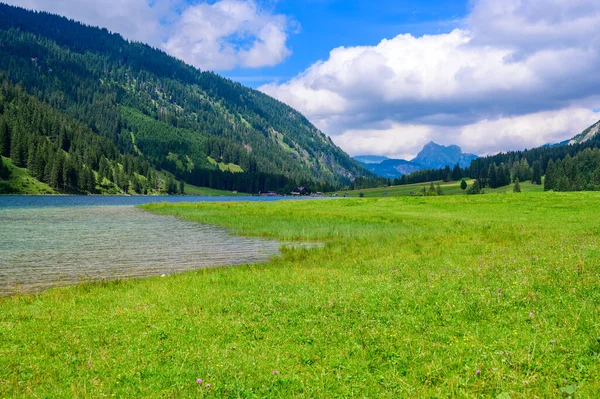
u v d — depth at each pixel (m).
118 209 81.50
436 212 54.78
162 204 90.44
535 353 7.64
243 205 80.69
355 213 56.03
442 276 14.95
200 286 16.02
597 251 16.81
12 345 9.59
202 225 49.16
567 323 8.89
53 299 14.86
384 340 8.91
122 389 7.20
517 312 9.99
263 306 12.20
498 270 15.08
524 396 6.24
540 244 22.12
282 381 7.30
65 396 7.01
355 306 11.49
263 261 25.84
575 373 6.80
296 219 50.97
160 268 23.75
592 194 61.78
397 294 12.54
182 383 7.34
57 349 9.23
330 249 28.02
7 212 70.81
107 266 24.27
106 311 12.38
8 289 18.58
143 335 9.91
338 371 7.58
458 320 9.91
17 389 7.32
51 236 38.28
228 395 6.91
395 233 35.50
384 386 7.02
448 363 7.61
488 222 39.03
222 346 9.14
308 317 10.87
